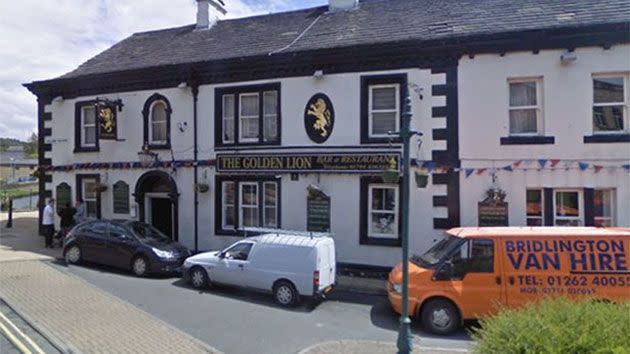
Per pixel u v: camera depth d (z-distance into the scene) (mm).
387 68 12180
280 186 13242
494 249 8234
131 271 12281
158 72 14742
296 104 13125
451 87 11617
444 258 8391
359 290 11055
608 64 10734
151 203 15617
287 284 9672
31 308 8688
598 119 11000
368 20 14000
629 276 7781
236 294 10523
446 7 13375
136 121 15367
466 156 11531
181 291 10586
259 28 15969
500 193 11156
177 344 7039
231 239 13906
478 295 8117
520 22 11484
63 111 16688
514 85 11570
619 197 10680
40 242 16594
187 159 14562
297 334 7863
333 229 12617
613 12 11016
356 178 12422
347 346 7168
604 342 4047
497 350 4391
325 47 12594
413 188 11898
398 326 8422
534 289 7980
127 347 6828
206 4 17219
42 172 17078
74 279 11211
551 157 11055
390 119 12367
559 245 8055
